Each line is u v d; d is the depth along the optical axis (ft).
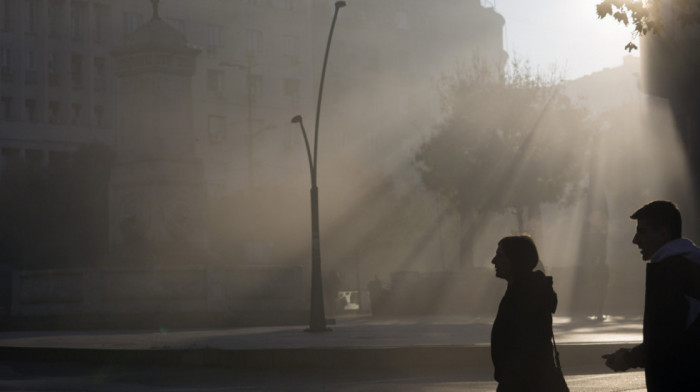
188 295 109.50
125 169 117.80
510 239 20.04
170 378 53.31
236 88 321.93
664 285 16.76
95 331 101.14
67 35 287.28
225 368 58.80
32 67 282.36
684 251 16.97
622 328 83.35
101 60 294.25
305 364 57.00
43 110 281.95
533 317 19.40
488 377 49.98
